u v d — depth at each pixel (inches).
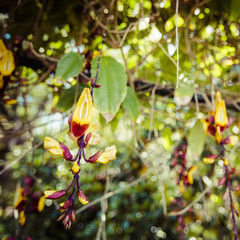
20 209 20.7
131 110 20.2
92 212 62.2
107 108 14.9
